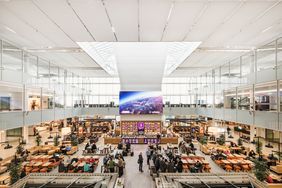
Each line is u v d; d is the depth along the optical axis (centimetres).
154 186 1151
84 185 651
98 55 1870
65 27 1017
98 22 949
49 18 908
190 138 2369
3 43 1273
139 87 2472
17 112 1360
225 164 1443
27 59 1584
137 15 870
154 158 1416
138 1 746
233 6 792
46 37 1184
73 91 2644
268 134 2392
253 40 1255
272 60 1297
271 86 1285
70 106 2506
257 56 1491
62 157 1611
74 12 844
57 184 656
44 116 1758
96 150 1853
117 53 1961
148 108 2464
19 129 2658
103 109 2783
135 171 1399
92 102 3284
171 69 2478
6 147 2045
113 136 2348
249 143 2328
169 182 683
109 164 1272
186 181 672
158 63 2084
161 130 2533
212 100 2406
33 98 1662
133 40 1234
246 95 1611
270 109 1285
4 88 1322
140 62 2066
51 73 2016
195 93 3030
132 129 2519
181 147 1922
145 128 2519
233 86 1862
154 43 1830
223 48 1480
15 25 998
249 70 1606
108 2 755
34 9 820
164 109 2769
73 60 1864
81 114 2769
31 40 1248
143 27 1013
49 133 3011
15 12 849
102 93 3281
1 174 1302
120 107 2467
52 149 1838
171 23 962
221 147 1895
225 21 944
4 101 1359
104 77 3161
